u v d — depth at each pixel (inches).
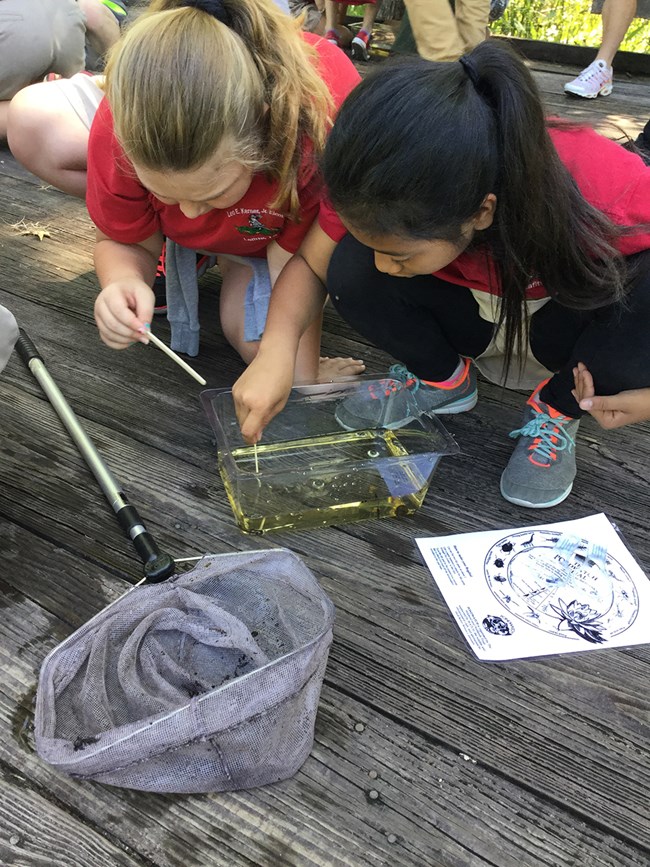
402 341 50.7
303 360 55.1
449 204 32.9
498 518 47.2
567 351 48.6
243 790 32.4
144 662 33.1
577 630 40.0
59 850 30.3
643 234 38.9
